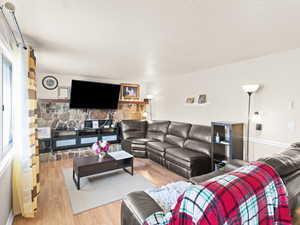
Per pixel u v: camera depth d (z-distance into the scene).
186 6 1.36
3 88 1.81
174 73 4.20
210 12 1.45
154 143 3.87
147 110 5.71
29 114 1.87
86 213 1.97
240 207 0.82
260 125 2.72
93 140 4.63
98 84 4.62
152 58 2.88
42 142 3.88
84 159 2.83
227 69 3.23
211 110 3.54
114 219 1.88
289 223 1.04
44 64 3.37
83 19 1.58
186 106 4.18
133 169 3.35
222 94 3.32
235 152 2.77
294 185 1.24
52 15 1.51
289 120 2.39
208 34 1.90
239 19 1.56
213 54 2.63
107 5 1.36
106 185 2.66
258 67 2.75
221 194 0.80
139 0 1.29
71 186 2.61
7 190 1.72
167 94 4.83
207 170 2.99
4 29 1.54
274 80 2.55
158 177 2.98
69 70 3.95
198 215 0.78
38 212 1.97
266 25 1.67
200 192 0.82
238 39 2.04
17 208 1.90
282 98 2.46
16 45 1.86
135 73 4.25
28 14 1.48
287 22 1.61
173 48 2.38
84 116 4.68
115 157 2.96
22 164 1.83
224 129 3.04
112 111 5.14
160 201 1.36
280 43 2.15
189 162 2.80
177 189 1.60
